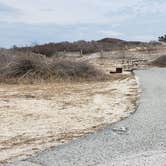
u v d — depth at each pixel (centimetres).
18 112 1172
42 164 626
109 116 1085
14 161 658
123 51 5547
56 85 1938
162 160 625
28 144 786
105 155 661
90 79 2206
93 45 6175
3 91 1686
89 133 864
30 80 2045
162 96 1433
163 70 3247
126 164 607
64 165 614
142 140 759
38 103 1348
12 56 2342
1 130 927
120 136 801
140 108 1162
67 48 5419
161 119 975
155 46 6644
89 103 1335
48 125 979
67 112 1167
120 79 2320
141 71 3131
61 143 779
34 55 2367
